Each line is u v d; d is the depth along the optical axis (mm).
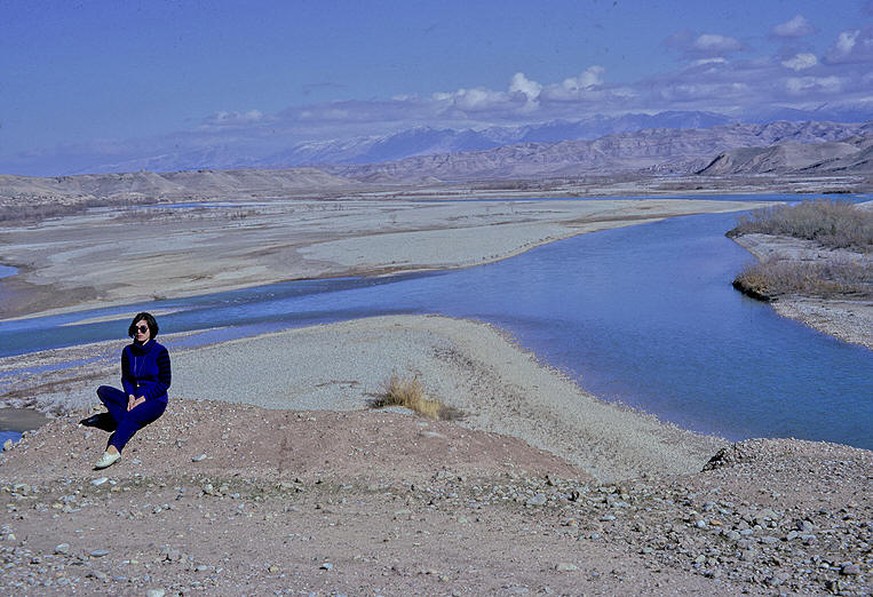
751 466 10258
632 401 21688
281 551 6711
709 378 23906
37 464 9609
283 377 24984
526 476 9891
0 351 33188
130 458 9680
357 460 9828
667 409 20906
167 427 10289
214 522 7637
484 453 10609
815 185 150750
